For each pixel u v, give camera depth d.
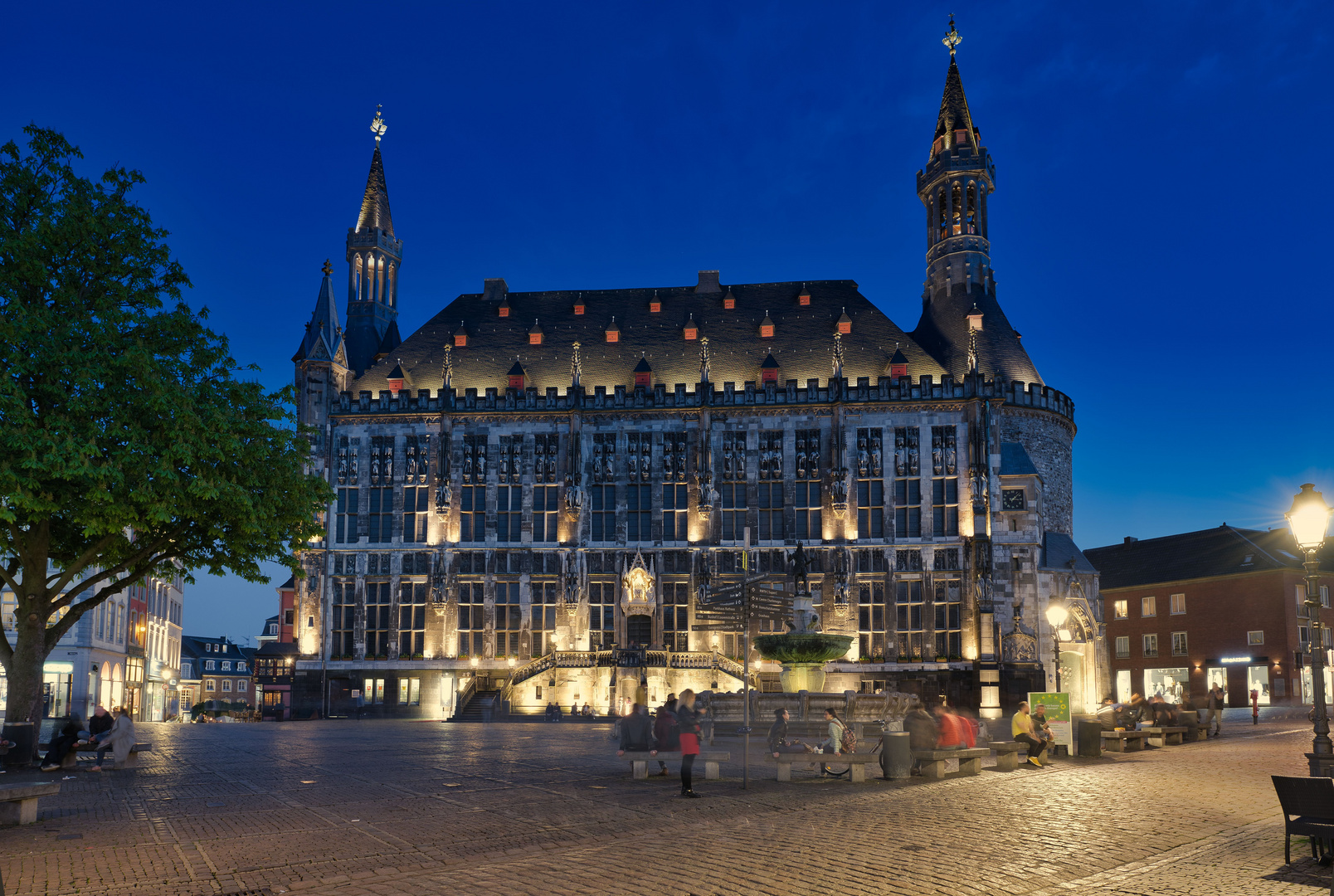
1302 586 76.12
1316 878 13.23
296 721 64.69
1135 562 90.62
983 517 66.56
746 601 33.12
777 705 42.06
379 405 72.06
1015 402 74.50
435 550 69.94
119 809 19.22
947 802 19.84
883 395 69.25
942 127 80.44
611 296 78.75
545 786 22.59
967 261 77.62
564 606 68.75
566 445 71.00
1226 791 21.73
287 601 108.50
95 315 28.42
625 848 15.12
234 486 27.92
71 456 25.27
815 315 75.38
